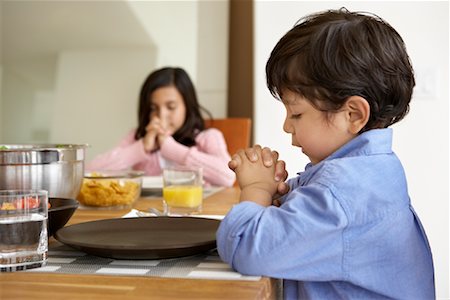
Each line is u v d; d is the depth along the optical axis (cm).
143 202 149
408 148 219
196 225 91
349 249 74
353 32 85
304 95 85
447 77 215
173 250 73
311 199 74
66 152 107
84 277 67
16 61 339
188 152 219
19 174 100
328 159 85
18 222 70
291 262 70
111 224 91
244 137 238
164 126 241
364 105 83
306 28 87
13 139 342
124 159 231
